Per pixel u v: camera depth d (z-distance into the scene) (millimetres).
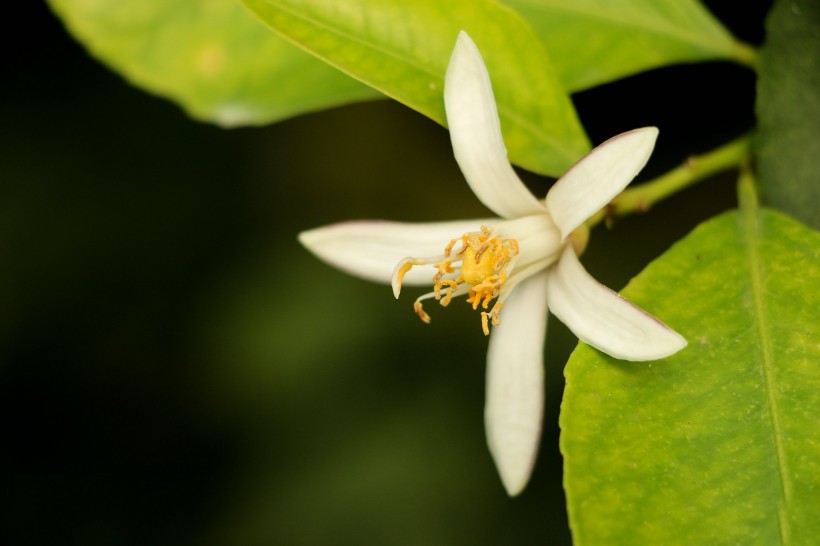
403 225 241
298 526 326
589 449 220
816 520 216
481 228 235
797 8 239
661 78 298
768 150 238
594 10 250
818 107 237
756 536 216
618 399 222
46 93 333
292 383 329
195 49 260
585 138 237
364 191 340
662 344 220
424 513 322
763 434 219
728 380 222
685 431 220
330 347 329
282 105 257
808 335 223
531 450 237
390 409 326
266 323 332
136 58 261
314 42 233
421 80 234
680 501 218
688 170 240
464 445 323
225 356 333
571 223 230
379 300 329
